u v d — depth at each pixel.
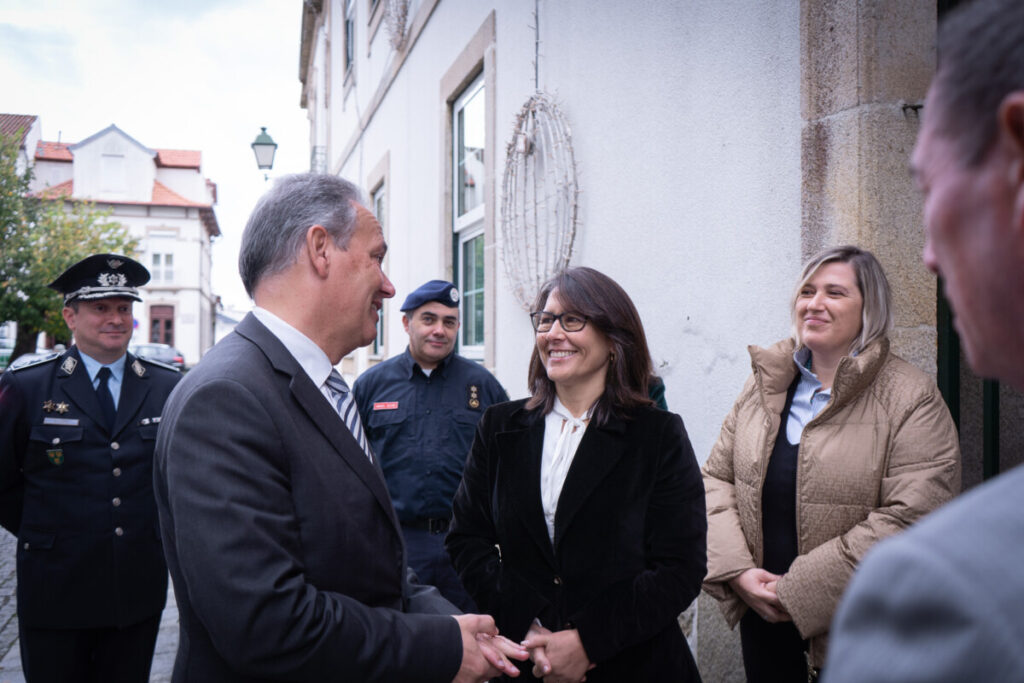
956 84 0.45
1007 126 0.42
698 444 2.78
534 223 3.92
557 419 1.90
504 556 1.85
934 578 0.37
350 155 10.23
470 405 3.26
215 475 1.13
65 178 43.34
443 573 3.07
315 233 1.36
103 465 2.50
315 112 14.09
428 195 6.20
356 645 1.16
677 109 2.91
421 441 3.17
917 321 2.14
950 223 0.46
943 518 0.40
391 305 7.74
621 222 3.30
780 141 2.39
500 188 4.58
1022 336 0.44
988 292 0.45
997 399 2.32
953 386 2.20
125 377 2.63
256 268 1.39
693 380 2.81
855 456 1.79
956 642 0.35
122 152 43.12
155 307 42.72
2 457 2.47
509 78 4.45
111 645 2.53
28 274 20.84
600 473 1.75
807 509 1.83
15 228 20.95
